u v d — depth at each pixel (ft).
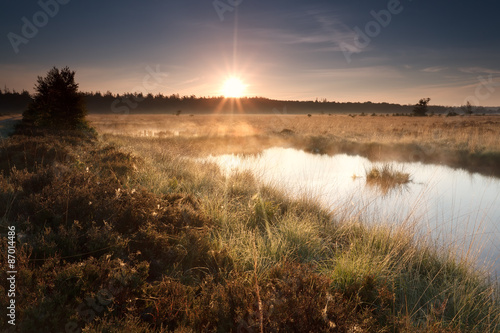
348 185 35.86
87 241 12.59
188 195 21.36
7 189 16.98
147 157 39.50
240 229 18.63
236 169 35.68
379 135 83.76
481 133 76.95
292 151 68.23
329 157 59.31
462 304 12.07
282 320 9.05
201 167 38.81
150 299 9.82
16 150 29.04
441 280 14.58
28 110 74.49
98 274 9.97
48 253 11.18
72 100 66.33
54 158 28.22
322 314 9.23
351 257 14.65
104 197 16.63
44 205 14.46
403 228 19.39
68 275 9.71
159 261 12.78
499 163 47.21
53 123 65.05
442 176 41.27
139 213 15.48
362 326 9.63
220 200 22.29
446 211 26.30
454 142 63.93
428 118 194.39
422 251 16.76
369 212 25.16
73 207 14.49
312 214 23.17
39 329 7.82
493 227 22.36
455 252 16.92
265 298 9.73
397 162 52.75
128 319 8.75
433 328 10.02
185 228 15.75
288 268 12.00
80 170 23.48
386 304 11.67
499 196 31.19
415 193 32.55
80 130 65.36
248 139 85.46
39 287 9.07
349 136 88.17
